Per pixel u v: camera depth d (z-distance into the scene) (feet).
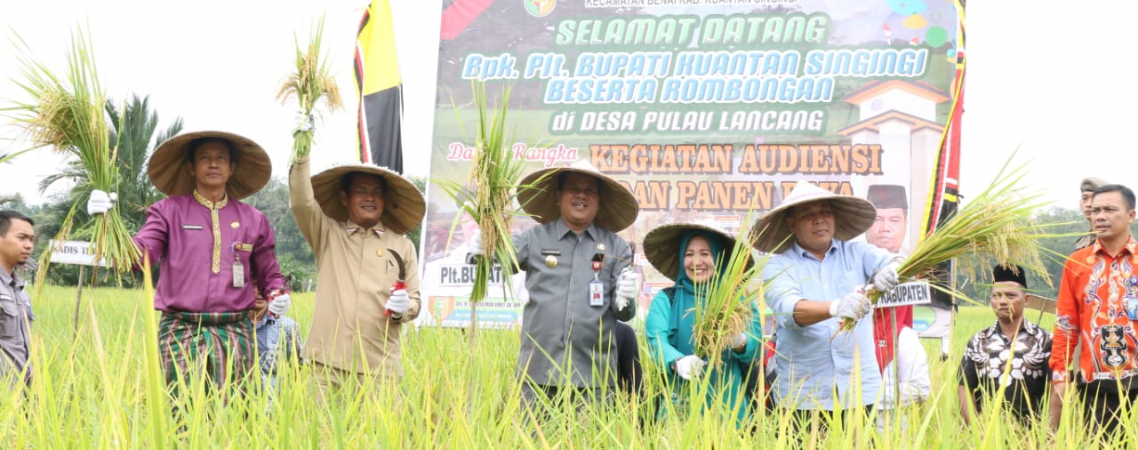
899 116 31.89
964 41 31.73
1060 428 14.14
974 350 23.44
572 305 19.16
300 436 13.34
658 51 33.19
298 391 14.33
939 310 31.17
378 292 19.94
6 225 20.38
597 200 19.97
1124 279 19.97
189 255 18.80
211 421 14.49
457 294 32.94
